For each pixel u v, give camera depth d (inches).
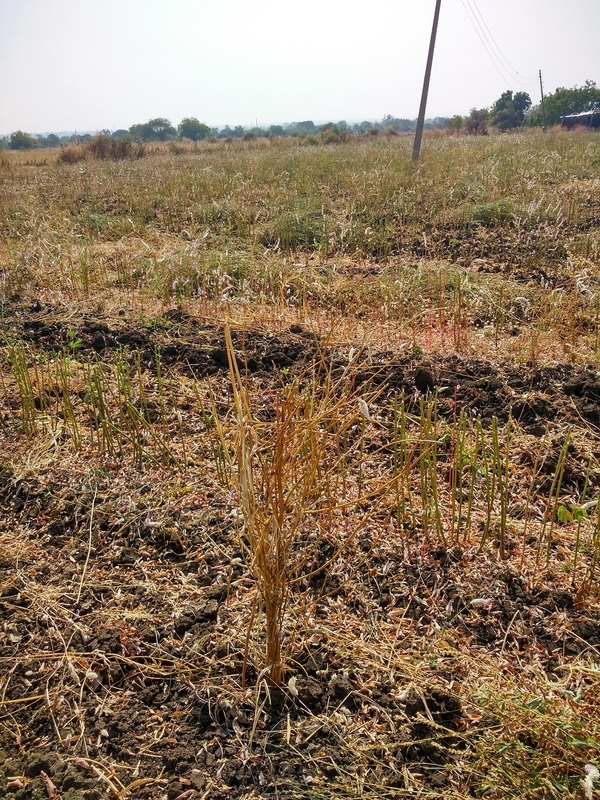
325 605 117.3
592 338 219.0
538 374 191.9
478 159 670.5
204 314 245.0
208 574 124.4
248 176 617.6
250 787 87.4
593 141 899.4
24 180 735.1
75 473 156.0
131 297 272.4
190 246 289.4
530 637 110.0
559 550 129.6
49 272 297.1
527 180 496.4
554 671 103.4
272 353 209.5
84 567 126.8
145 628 112.4
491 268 311.6
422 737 93.4
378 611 116.4
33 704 99.7
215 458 159.5
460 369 195.8
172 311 248.4
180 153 1213.1
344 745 92.6
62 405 185.0
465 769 87.6
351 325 230.4
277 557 94.7
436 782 87.4
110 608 117.1
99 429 176.6
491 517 140.0
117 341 225.3
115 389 194.2
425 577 123.5
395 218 415.2
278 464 91.9
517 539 133.0
